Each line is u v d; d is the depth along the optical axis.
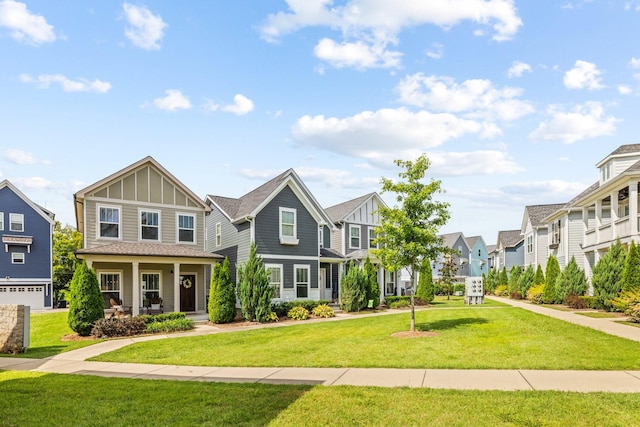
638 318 15.68
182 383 8.32
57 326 18.95
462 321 17.34
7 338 13.23
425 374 8.48
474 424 5.53
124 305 22.34
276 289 24.41
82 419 6.22
